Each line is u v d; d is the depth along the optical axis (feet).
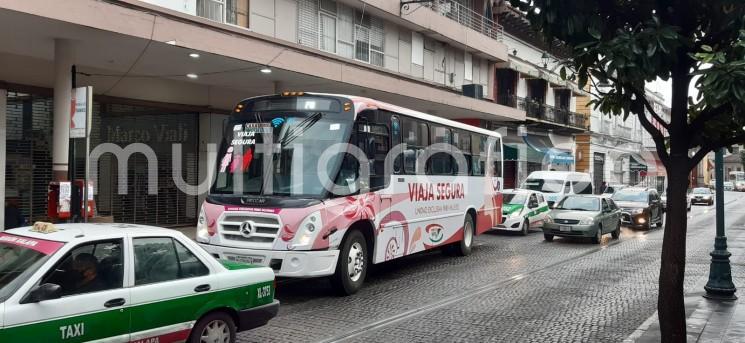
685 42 14.17
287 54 48.85
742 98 12.29
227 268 20.51
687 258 48.85
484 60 101.19
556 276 39.37
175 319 18.38
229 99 60.23
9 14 32.04
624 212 76.18
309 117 32.58
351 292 32.40
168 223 56.75
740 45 12.85
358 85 57.57
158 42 38.91
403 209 38.22
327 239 30.17
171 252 18.94
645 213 75.61
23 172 44.98
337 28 67.05
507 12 104.53
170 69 48.73
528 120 109.70
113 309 16.88
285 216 29.53
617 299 32.14
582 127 133.08
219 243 30.66
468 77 95.91
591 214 59.31
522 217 65.00
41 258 16.31
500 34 104.94
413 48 81.66
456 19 91.81
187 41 40.40
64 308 15.84
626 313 28.86
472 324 26.35
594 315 28.40
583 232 57.93
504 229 64.95
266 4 57.16
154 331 17.84
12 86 43.01
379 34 74.59
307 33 62.59
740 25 14.57
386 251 35.99
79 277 16.65
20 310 15.01
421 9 78.33
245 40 44.91
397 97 66.39
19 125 44.55
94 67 47.55
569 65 16.22
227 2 53.01
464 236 48.55
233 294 20.11
